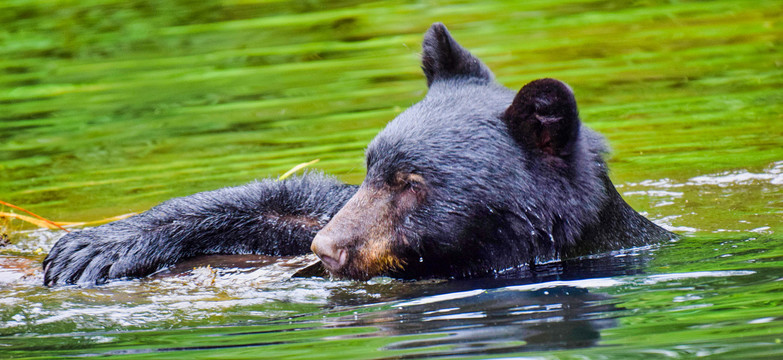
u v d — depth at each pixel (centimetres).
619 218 1125
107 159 1750
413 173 1036
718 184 1423
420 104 1103
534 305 887
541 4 2888
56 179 1645
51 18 3033
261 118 1958
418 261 1055
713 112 1839
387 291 999
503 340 771
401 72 2239
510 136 1049
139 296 1002
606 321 810
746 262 998
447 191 1031
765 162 1519
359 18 2822
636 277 972
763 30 2441
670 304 854
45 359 791
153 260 1129
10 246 1291
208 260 1145
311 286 1029
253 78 2280
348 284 1035
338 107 1991
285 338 818
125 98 2178
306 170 1289
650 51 2322
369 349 765
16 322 912
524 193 1038
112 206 1455
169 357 776
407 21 2750
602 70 2178
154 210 1181
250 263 1120
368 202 1052
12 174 1695
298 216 1195
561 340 764
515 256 1057
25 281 1107
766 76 2053
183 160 1706
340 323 862
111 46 2673
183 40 2678
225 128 1902
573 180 1058
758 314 797
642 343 743
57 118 2062
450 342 775
